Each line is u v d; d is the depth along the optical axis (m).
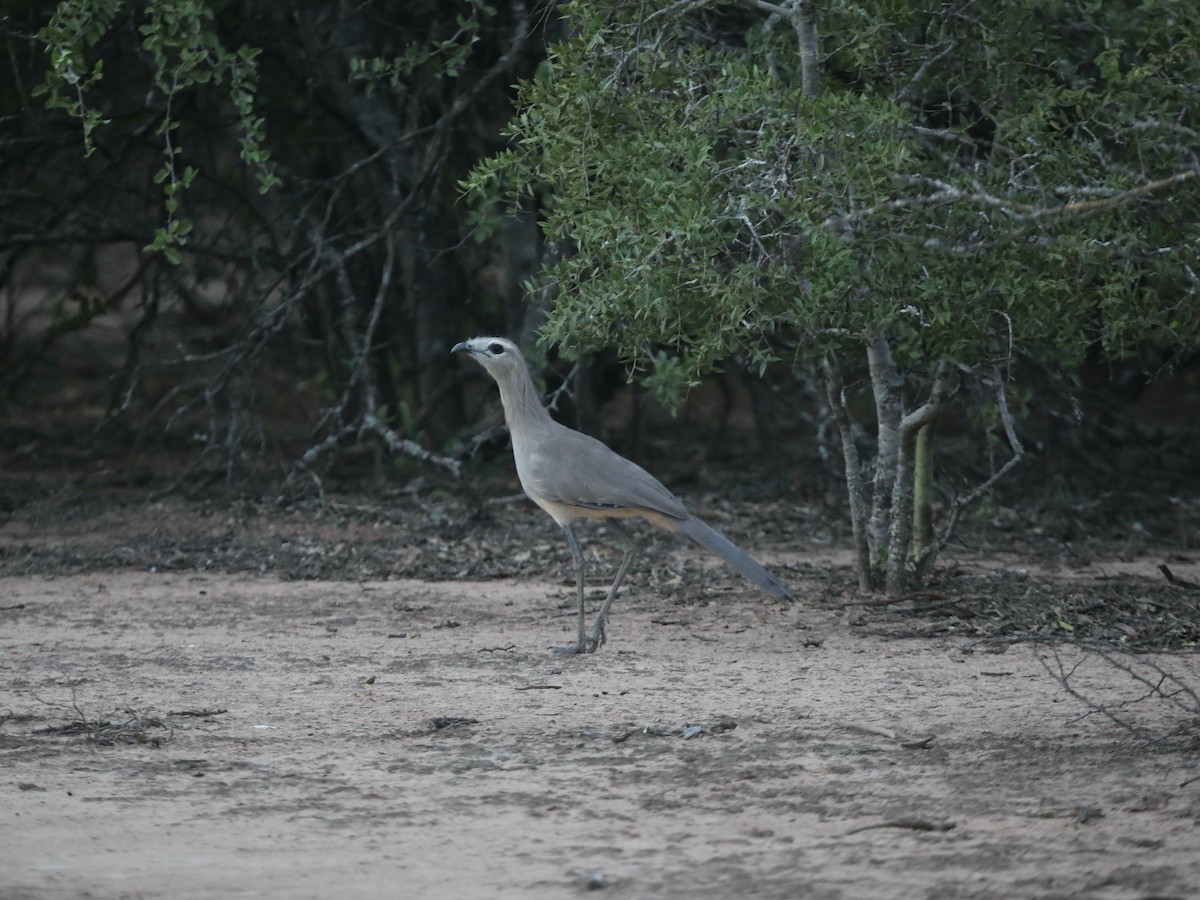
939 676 11.78
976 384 15.48
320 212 22.38
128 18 18.44
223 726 10.42
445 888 7.43
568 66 12.33
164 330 26.31
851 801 8.77
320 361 24.25
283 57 21.19
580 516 12.70
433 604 14.71
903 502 14.32
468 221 18.20
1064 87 13.72
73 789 9.04
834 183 11.05
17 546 17.25
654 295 11.30
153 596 15.03
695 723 10.44
